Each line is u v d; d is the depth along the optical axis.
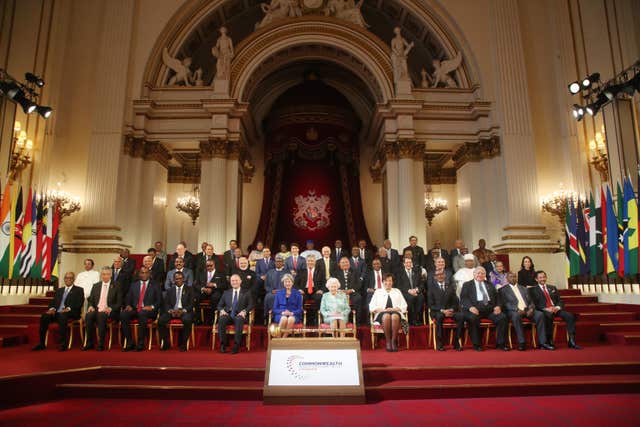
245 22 15.85
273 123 15.79
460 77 13.57
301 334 7.05
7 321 8.52
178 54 13.71
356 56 13.37
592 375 5.59
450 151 14.03
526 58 13.22
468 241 12.98
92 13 12.85
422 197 12.64
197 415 4.34
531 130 12.44
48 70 11.74
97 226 11.37
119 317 7.41
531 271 8.95
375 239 15.94
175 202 15.09
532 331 7.42
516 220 11.87
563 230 12.18
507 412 4.44
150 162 12.66
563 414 4.35
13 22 11.75
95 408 4.59
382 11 15.32
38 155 11.32
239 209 13.59
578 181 11.99
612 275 9.73
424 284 8.59
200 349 7.36
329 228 15.02
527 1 13.66
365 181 16.44
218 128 12.48
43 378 4.93
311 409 4.57
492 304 7.43
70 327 7.46
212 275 8.59
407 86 12.95
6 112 10.06
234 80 12.96
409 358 6.27
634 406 4.62
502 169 12.41
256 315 8.84
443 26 13.74
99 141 11.86
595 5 12.49
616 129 11.18
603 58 12.13
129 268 9.32
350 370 4.92
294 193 15.42
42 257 10.20
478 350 7.06
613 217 9.91
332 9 13.81
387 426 4.02
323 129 15.62
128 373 5.42
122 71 12.31
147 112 12.50
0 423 4.05
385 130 13.01
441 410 4.53
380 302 7.42
